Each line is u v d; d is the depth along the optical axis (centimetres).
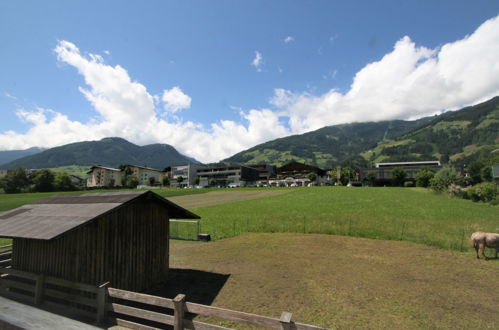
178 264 1408
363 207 3550
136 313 615
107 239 888
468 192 4338
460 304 866
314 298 937
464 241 1706
